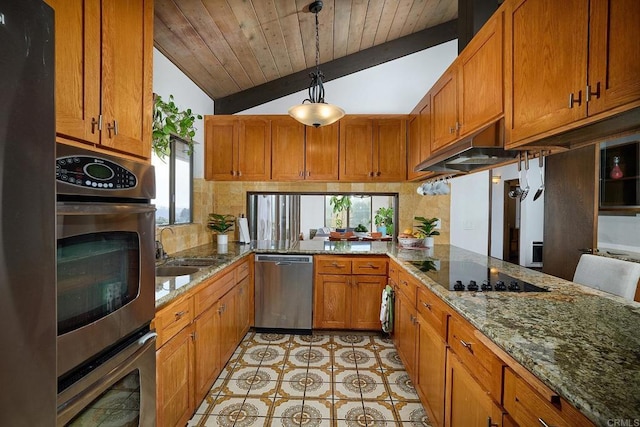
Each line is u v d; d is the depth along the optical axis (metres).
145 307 1.29
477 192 3.64
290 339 3.11
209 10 2.21
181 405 1.69
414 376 2.13
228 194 3.74
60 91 0.98
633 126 1.14
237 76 3.28
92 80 1.11
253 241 3.79
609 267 1.80
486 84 1.71
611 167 3.17
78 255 0.96
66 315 0.91
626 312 1.26
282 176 3.45
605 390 0.71
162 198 2.78
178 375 1.65
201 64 2.88
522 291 1.57
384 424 1.89
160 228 2.60
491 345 1.08
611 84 0.95
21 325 0.65
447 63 3.65
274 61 3.21
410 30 3.54
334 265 3.17
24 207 0.66
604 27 0.96
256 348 2.90
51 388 0.72
